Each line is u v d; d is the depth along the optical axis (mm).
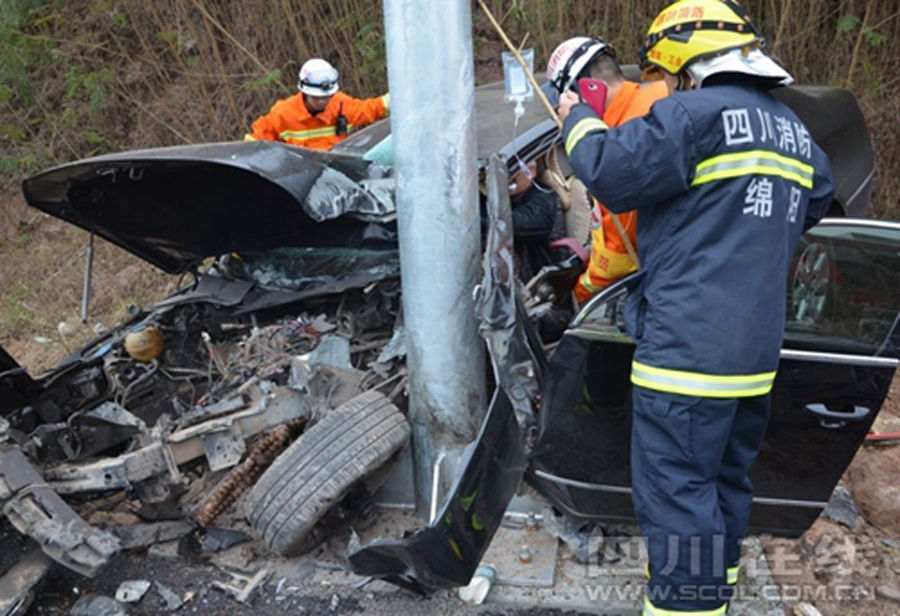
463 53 2777
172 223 3840
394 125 2854
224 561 3320
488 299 2789
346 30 7031
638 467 2531
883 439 3891
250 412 3270
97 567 2920
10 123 7668
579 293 3326
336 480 2973
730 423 2424
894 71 6152
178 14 7426
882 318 2906
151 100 7648
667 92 2727
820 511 3088
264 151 3277
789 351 2848
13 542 3400
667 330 2373
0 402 3582
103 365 3820
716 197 2316
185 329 3926
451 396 3109
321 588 3168
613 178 2287
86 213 3801
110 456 3492
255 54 7379
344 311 3729
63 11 8055
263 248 3824
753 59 2396
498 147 3717
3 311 6230
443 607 3049
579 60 3094
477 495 2707
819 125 4484
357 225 3555
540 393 2975
